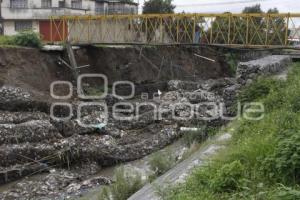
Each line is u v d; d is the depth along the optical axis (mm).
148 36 37438
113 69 40656
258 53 46250
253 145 9234
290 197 6336
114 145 22750
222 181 7875
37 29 48094
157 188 8938
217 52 52906
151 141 23719
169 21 37531
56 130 23281
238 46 29562
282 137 8828
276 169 7828
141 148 22812
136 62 42969
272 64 23828
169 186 8867
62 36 40031
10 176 18953
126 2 62344
